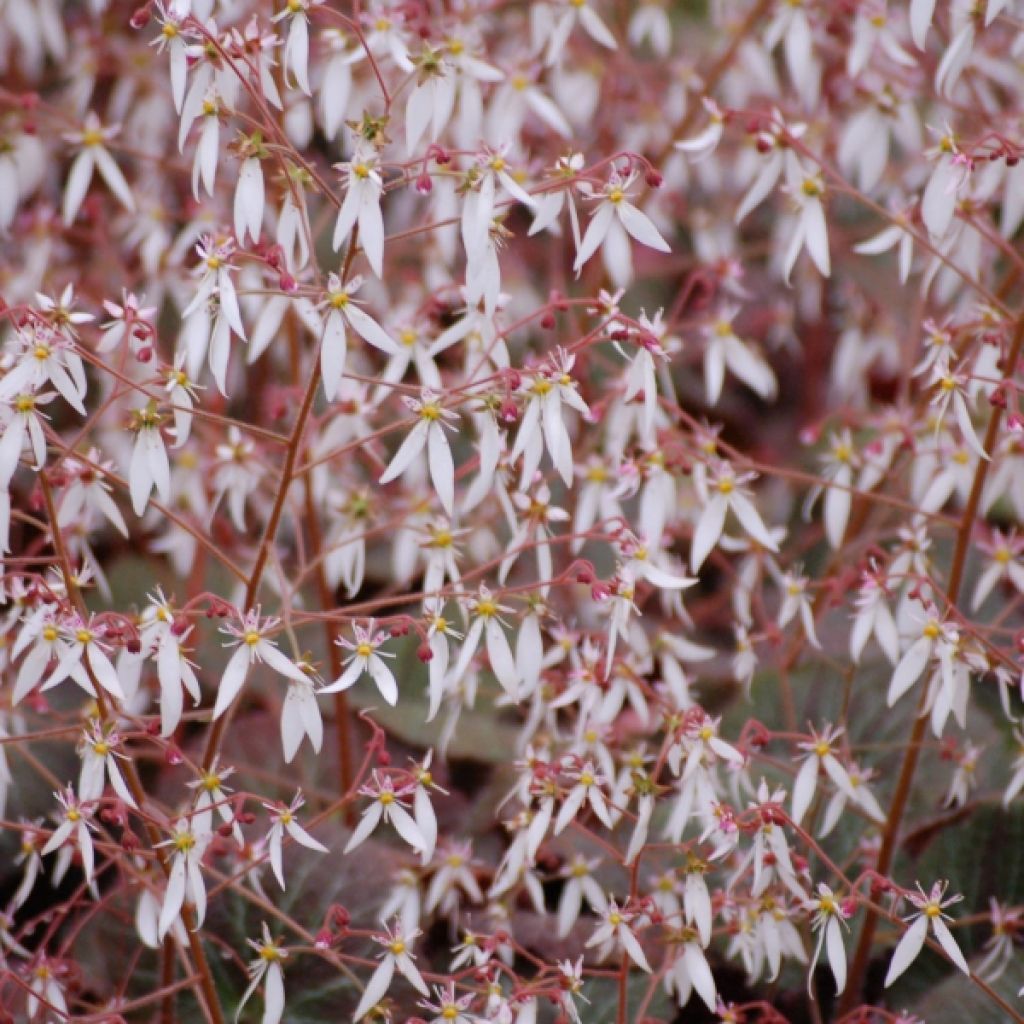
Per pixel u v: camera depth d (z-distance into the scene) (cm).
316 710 71
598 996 79
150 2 72
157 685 82
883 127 82
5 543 71
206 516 83
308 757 84
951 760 81
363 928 78
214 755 75
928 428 80
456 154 74
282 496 73
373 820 73
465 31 81
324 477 83
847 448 81
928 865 82
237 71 72
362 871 79
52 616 71
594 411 77
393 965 74
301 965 78
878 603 76
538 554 75
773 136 77
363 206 71
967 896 81
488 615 73
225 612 72
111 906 80
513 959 79
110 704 73
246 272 81
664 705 76
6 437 71
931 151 75
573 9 81
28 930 76
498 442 73
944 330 77
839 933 73
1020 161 76
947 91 77
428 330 79
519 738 80
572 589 85
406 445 72
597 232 73
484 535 82
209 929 79
